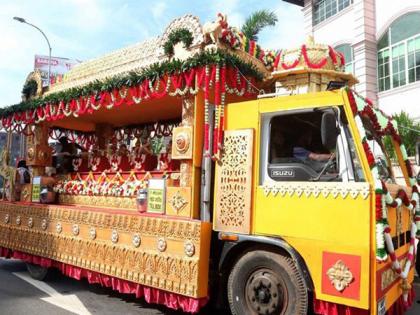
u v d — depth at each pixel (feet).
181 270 14.56
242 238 13.73
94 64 21.48
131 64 18.89
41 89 24.56
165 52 16.60
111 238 17.52
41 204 22.79
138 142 24.99
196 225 14.42
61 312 16.87
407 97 53.52
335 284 11.78
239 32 16.66
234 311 13.91
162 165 20.90
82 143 30.14
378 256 11.10
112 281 17.43
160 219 15.58
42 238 21.58
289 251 12.62
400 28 54.75
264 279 13.26
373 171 11.64
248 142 14.15
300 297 12.42
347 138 12.33
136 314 16.71
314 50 16.15
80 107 20.07
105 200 20.24
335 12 63.72
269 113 14.02
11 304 17.97
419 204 16.43
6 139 27.43
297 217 12.76
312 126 13.21
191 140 15.37
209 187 15.20
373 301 11.23
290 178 13.23
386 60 56.75
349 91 12.45
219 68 14.55
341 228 11.89
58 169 25.48
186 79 15.19
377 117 14.62
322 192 12.36
